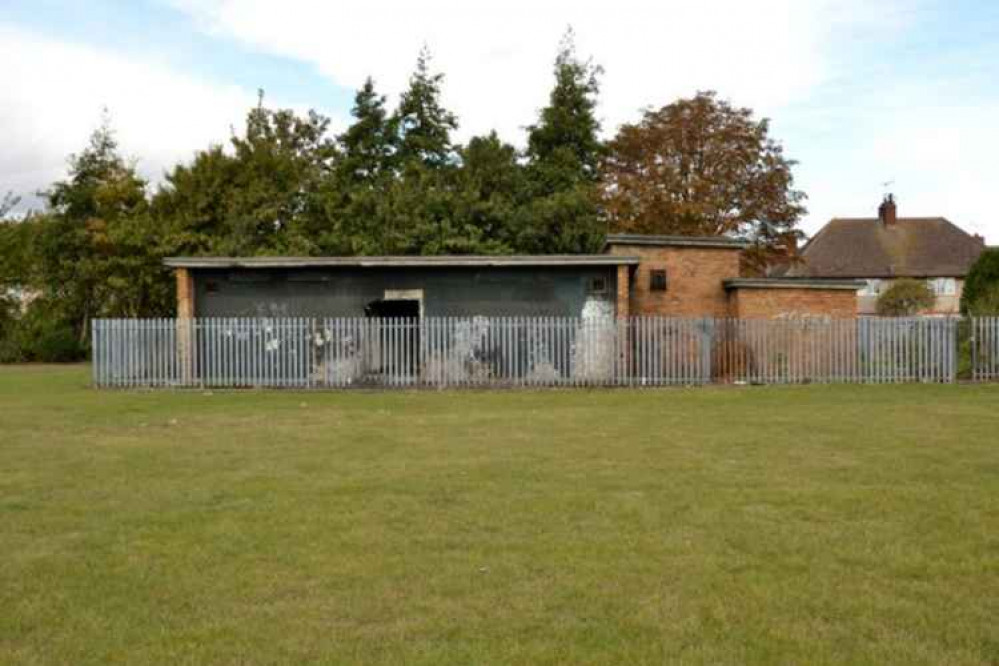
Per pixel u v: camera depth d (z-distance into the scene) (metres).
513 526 7.32
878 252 62.19
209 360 23.03
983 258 29.06
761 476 9.45
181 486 9.12
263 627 5.04
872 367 23.23
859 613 5.20
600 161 46.66
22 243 44.12
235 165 44.16
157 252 41.28
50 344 40.84
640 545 6.70
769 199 42.84
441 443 12.13
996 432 12.91
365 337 23.12
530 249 40.50
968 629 4.93
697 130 43.12
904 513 7.68
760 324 23.25
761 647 4.68
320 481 9.34
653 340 23.05
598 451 11.29
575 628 4.98
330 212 43.25
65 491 8.91
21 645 4.80
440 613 5.25
